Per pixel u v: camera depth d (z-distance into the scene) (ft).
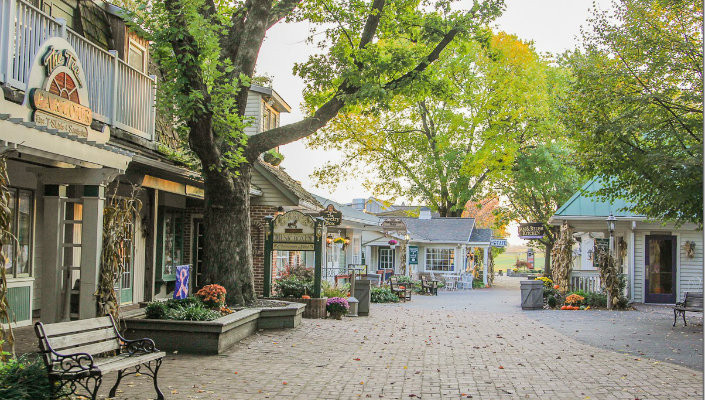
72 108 30.78
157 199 51.44
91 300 29.76
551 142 123.75
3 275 21.68
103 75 36.32
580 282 88.79
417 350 39.01
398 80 49.90
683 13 52.39
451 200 151.33
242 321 38.22
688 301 54.60
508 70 116.98
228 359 32.40
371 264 140.05
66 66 30.96
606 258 74.38
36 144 24.98
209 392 24.98
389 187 137.18
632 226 79.61
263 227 63.82
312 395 25.27
